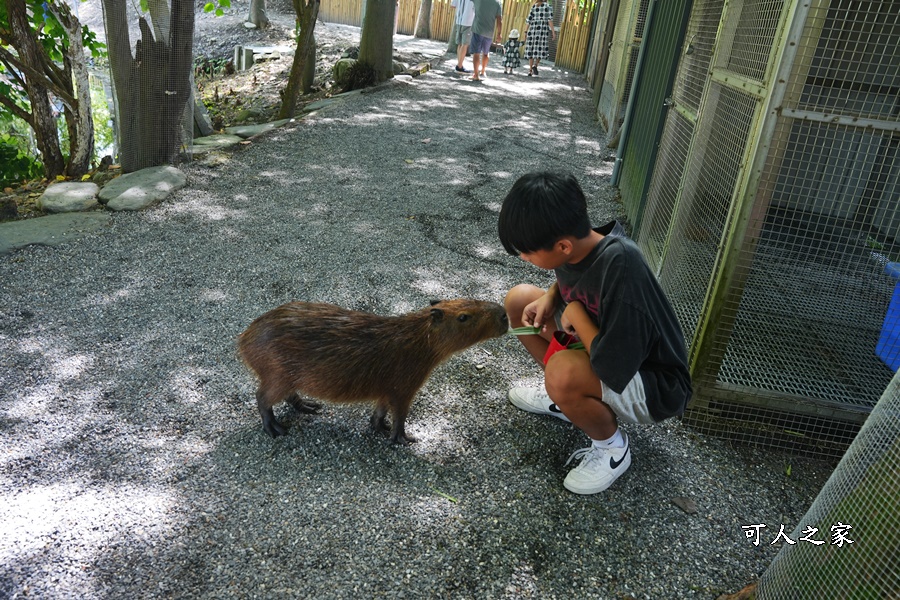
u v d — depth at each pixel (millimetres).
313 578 2195
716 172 3465
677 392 2547
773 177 2721
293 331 2697
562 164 7789
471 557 2342
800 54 2541
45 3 6594
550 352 2715
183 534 2344
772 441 3162
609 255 2238
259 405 2873
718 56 3551
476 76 13336
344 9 21156
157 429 2918
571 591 2244
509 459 2887
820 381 3441
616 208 6355
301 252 4867
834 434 3158
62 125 11633
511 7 19844
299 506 2514
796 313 4250
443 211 5914
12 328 3652
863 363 3703
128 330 3711
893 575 1705
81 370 3314
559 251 2240
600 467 2703
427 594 2176
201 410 3072
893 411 1835
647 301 2252
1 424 2873
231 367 3424
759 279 4629
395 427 2895
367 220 5578
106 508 2438
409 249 5062
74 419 2943
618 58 9695
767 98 2637
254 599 2105
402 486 2670
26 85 7105
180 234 5051
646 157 5617
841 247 4539
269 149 7367
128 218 5270
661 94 5363
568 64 18359
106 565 2195
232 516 2441
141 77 6043
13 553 2213
